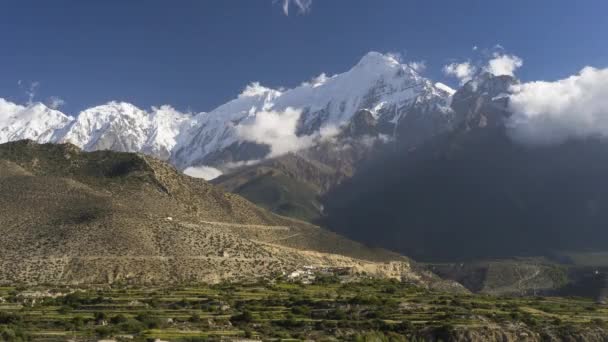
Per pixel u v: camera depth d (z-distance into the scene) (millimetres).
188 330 195625
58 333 182750
